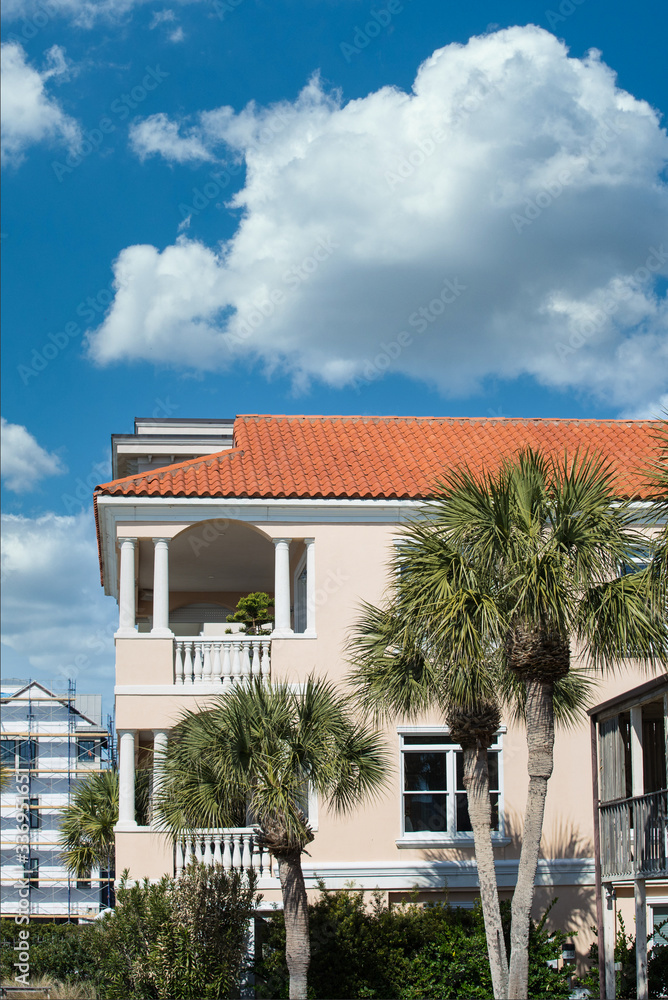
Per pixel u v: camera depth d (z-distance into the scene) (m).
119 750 21.50
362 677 17.36
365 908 20.39
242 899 18.28
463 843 21.67
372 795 21.70
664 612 14.80
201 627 30.50
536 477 15.14
